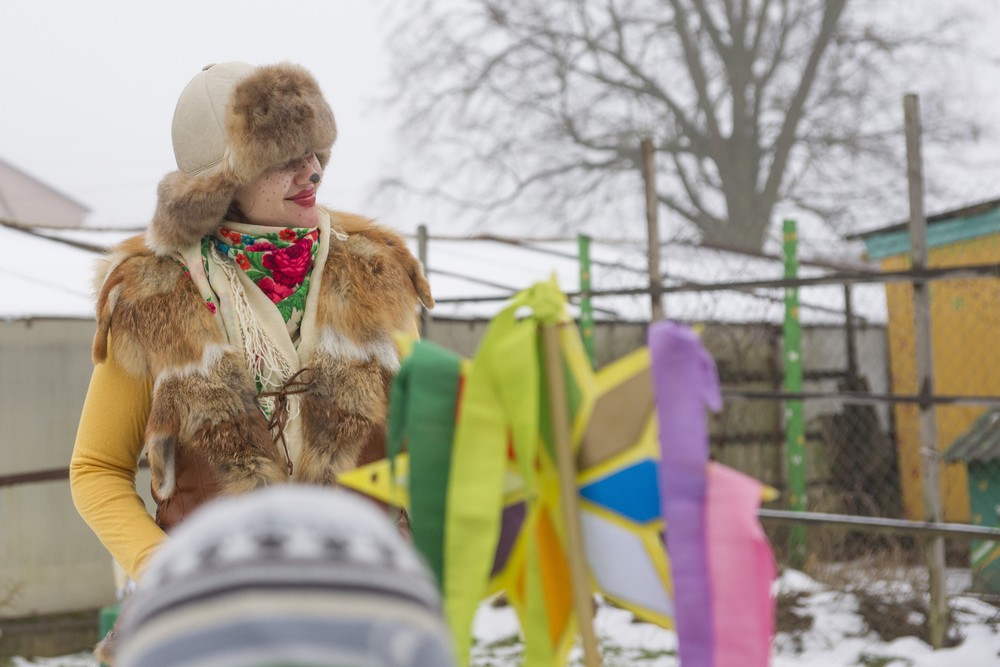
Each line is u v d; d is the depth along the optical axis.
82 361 6.79
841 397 6.02
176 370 1.98
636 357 1.20
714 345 8.81
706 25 20.98
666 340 1.13
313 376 2.04
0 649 6.43
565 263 10.60
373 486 1.26
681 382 1.12
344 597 0.47
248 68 2.14
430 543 1.21
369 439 2.04
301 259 2.09
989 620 5.89
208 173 2.05
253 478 1.94
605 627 6.25
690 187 21.03
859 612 5.98
